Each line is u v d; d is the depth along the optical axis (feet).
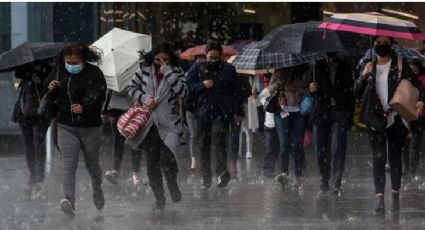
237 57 70.03
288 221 50.93
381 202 52.37
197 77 65.67
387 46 51.85
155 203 57.82
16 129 117.50
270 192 64.44
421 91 51.47
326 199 60.34
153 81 54.29
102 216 52.75
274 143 75.20
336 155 61.87
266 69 67.77
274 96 67.00
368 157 92.84
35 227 48.85
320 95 61.82
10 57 63.67
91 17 121.60
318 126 62.28
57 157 90.53
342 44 61.00
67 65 51.47
